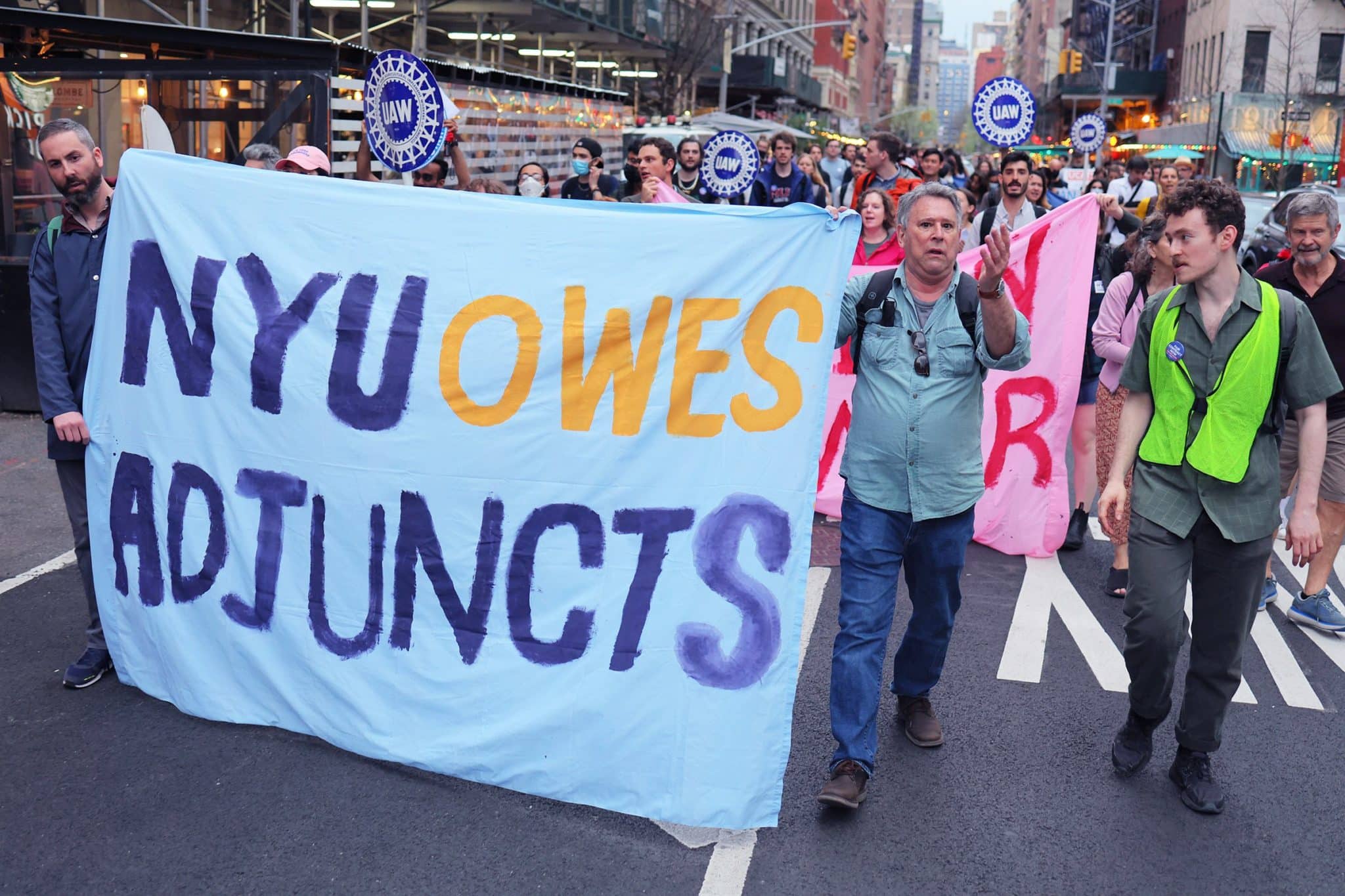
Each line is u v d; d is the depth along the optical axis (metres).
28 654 5.05
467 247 4.01
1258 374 3.72
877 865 3.57
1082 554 6.78
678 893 3.41
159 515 4.39
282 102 9.38
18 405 9.68
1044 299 6.54
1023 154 8.10
